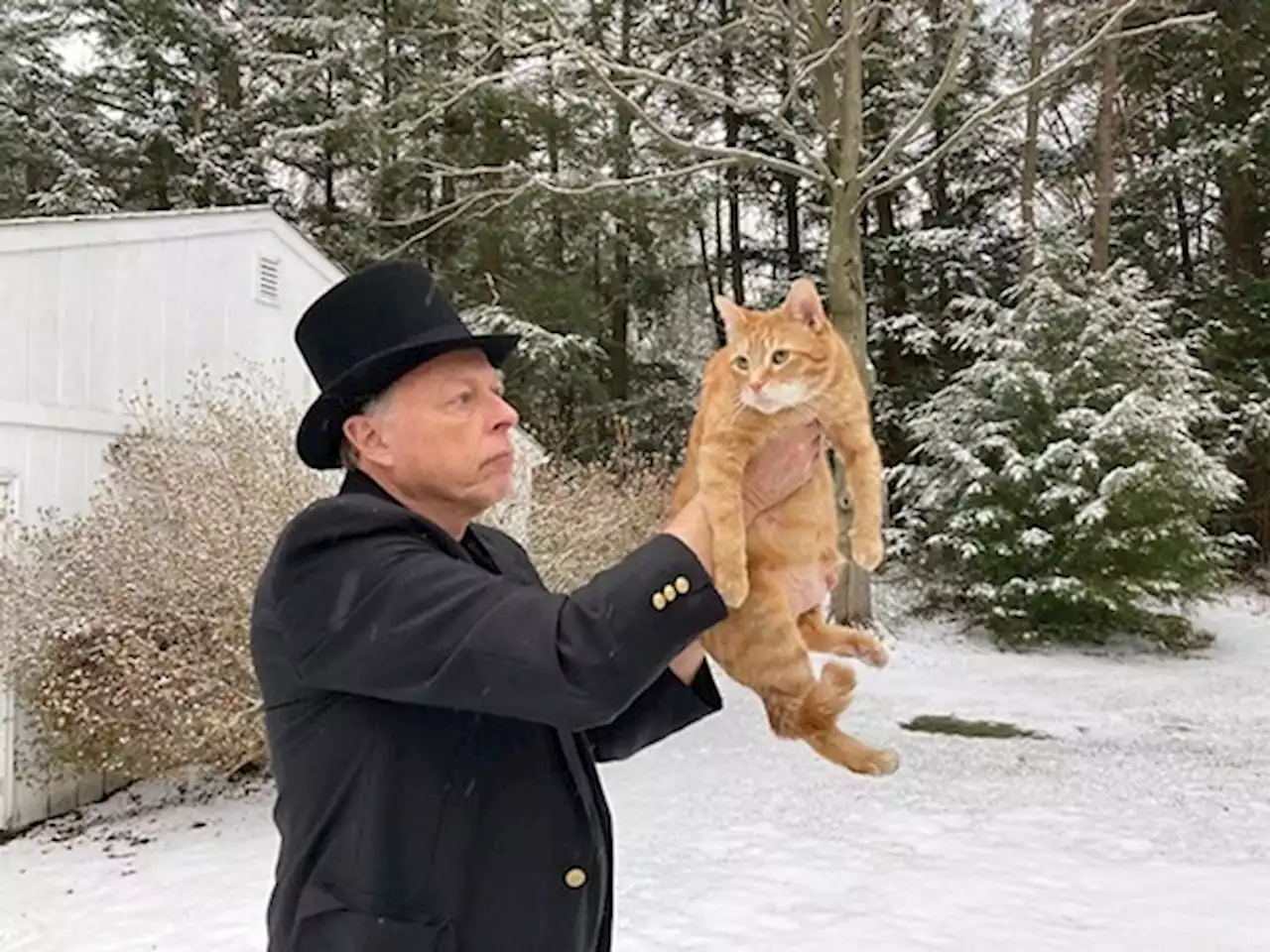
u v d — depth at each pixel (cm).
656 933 438
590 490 1060
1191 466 1348
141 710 654
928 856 541
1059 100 1831
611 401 1867
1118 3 1269
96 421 749
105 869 576
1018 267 1919
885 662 217
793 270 2069
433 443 160
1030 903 468
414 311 161
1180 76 1861
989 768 732
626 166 1734
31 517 700
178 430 757
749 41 1498
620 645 129
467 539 179
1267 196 1852
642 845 561
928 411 1548
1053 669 1191
